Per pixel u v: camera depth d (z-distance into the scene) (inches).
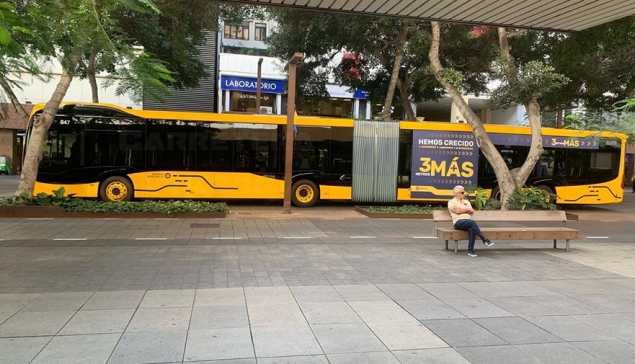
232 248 326.3
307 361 141.3
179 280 237.0
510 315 189.6
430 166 640.4
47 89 1047.6
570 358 147.9
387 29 624.4
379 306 198.4
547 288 234.7
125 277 241.3
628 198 928.9
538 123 558.6
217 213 484.4
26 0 164.1
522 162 659.4
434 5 338.6
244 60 1182.3
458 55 729.0
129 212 463.2
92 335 158.7
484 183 650.2
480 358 146.4
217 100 1185.4
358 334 164.6
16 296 203.5
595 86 674.2
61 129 552.7
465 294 220.5
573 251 343.6
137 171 568.7
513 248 351.3
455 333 167.8
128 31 548.7
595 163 680.4
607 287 238.4
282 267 271.4
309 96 829.2
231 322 174.2
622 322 183.6
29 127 533.6
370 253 319.6
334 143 624.1
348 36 653.3
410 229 441.4
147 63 195.8
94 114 559.5
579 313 194.2
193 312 185.3
